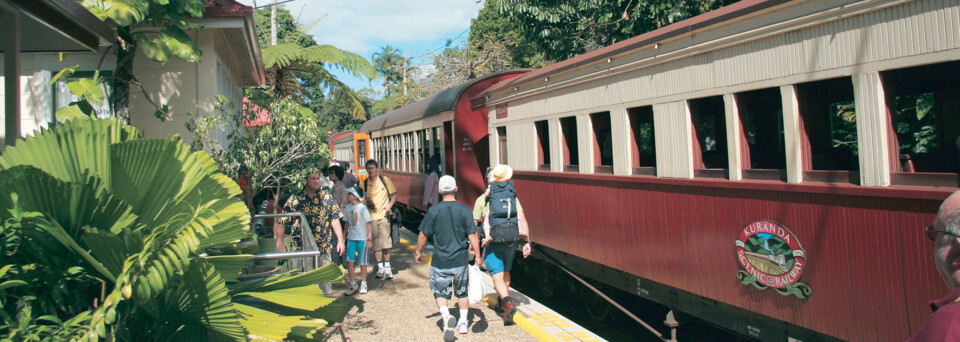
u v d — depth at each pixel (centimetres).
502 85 824
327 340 558
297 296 375
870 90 321
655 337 654
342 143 2442
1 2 399
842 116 396
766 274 396
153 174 332
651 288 537
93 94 605
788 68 370
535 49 2612
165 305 326
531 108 734
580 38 1384
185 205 340
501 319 624
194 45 673
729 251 429
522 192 777
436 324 607
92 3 562
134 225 327
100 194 302
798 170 369
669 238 493
